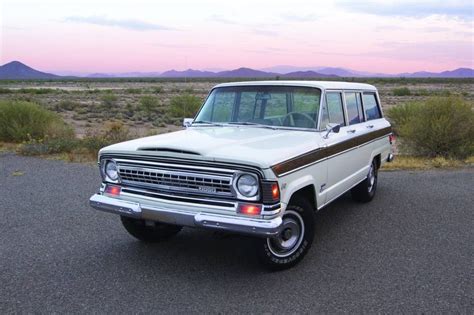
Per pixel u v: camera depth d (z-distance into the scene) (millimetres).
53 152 13359
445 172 10680
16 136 15898
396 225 6477
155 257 5203
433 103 13508
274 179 4141
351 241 5773
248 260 5109
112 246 5570
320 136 5402
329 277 4629
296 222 4812
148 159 4609
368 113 7523
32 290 4340
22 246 5566
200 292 4293
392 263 5016
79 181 9406
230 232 4211
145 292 4293
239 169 4156
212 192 4332
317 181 5141
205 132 5527
